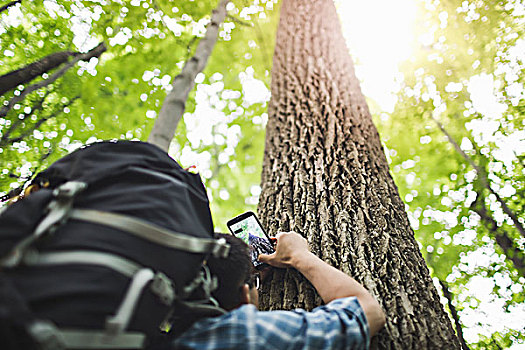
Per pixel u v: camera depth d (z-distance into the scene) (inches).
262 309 52.9
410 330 45.8
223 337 29.9
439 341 45.5
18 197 38.4
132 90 232.2
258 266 53.8
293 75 114.5
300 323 33.3
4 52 198.5
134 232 27.6
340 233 59.4
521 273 234.8
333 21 148.3
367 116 100.3
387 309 48.1
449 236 267.0
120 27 212.5
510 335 222.5
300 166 76.8
